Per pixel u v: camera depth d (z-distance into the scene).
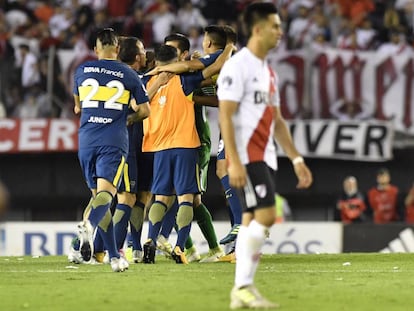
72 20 64.94
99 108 28.89
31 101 61.34
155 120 33.66
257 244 20.34
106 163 28.53
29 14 65.25
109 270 29.89
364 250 50.16
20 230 49.06
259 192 20.34
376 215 59.91
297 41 62.78
